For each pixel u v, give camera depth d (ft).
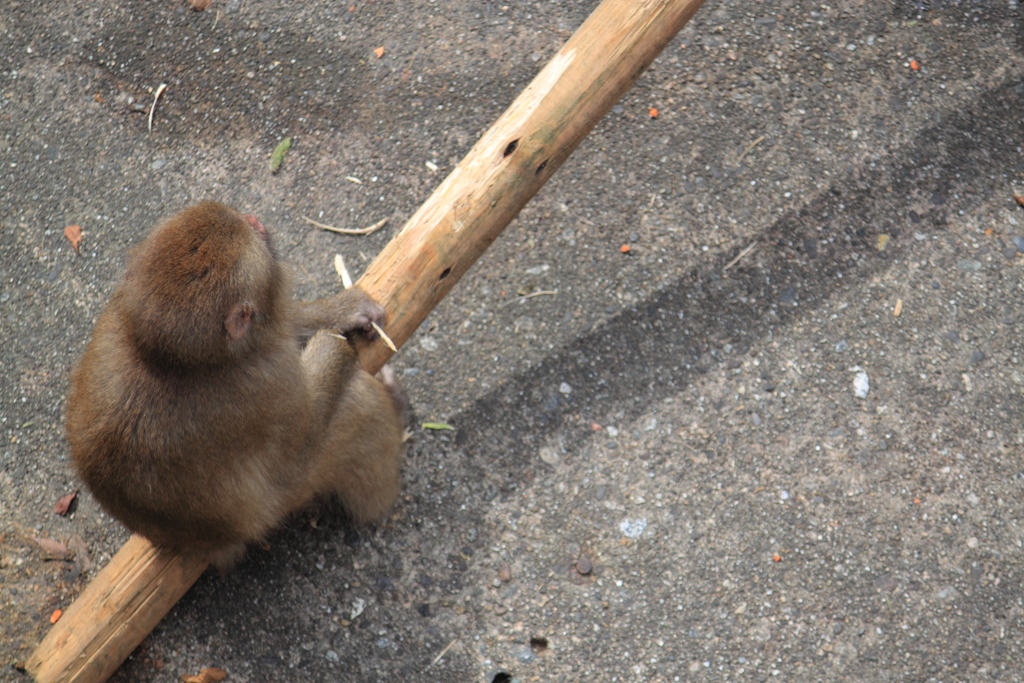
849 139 17.74
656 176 17.53
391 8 19.66
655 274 16.60
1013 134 17.75
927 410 15.20
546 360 15.92
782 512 14.43
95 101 18.99
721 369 15.70
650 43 12.98
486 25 19.29
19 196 18.03
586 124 13.17
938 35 18.85
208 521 11.93
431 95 18.56
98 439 11.18
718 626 13.66
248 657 13.71
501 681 13.48
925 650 13.33
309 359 12.42
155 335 10.34
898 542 14.12
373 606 14.03
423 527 14.57
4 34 19.76
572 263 16.79
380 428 13.24
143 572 12.62
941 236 16.78
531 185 13.17
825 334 15.92
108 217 17.71
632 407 15.46
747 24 19.03
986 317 16.01
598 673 13.44
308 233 17.34
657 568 14.11
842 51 18.67
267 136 18.39
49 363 16.24
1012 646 13.32
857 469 14.73
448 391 15.72
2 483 15.14
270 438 11.70
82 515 14.82
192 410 10.89
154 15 19.80
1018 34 18.81
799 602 13.75
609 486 14.79
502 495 14.82
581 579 14.10
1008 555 13.98
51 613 14.06
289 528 14.60
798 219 17.01
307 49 19.22
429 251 12.91
